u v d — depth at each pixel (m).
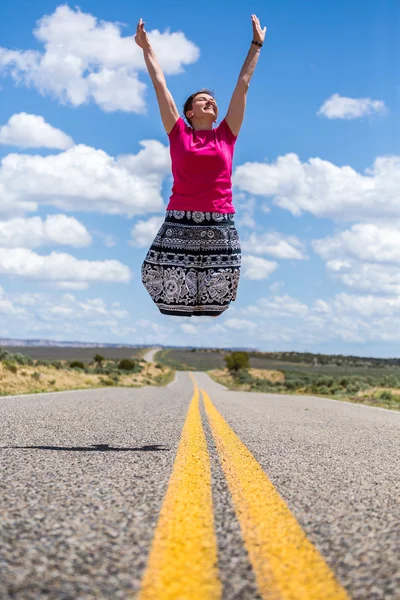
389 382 49.84
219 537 2.19
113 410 10.02
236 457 4.48
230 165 4.43
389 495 3.12
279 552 2.01
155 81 4.44
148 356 199.88
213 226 4.34
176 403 14.30
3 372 23.47
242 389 48.78
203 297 4.37
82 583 1.68
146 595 1.59
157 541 2.11
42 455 4.18
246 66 4.48
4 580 1.68
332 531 2.32
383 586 1.70
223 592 1.62
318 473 3.82
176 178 4.39
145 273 4.42
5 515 2.40
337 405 15.80
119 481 3.26
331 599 1.59
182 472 3.64
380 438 6.51
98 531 2.22
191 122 4.55
